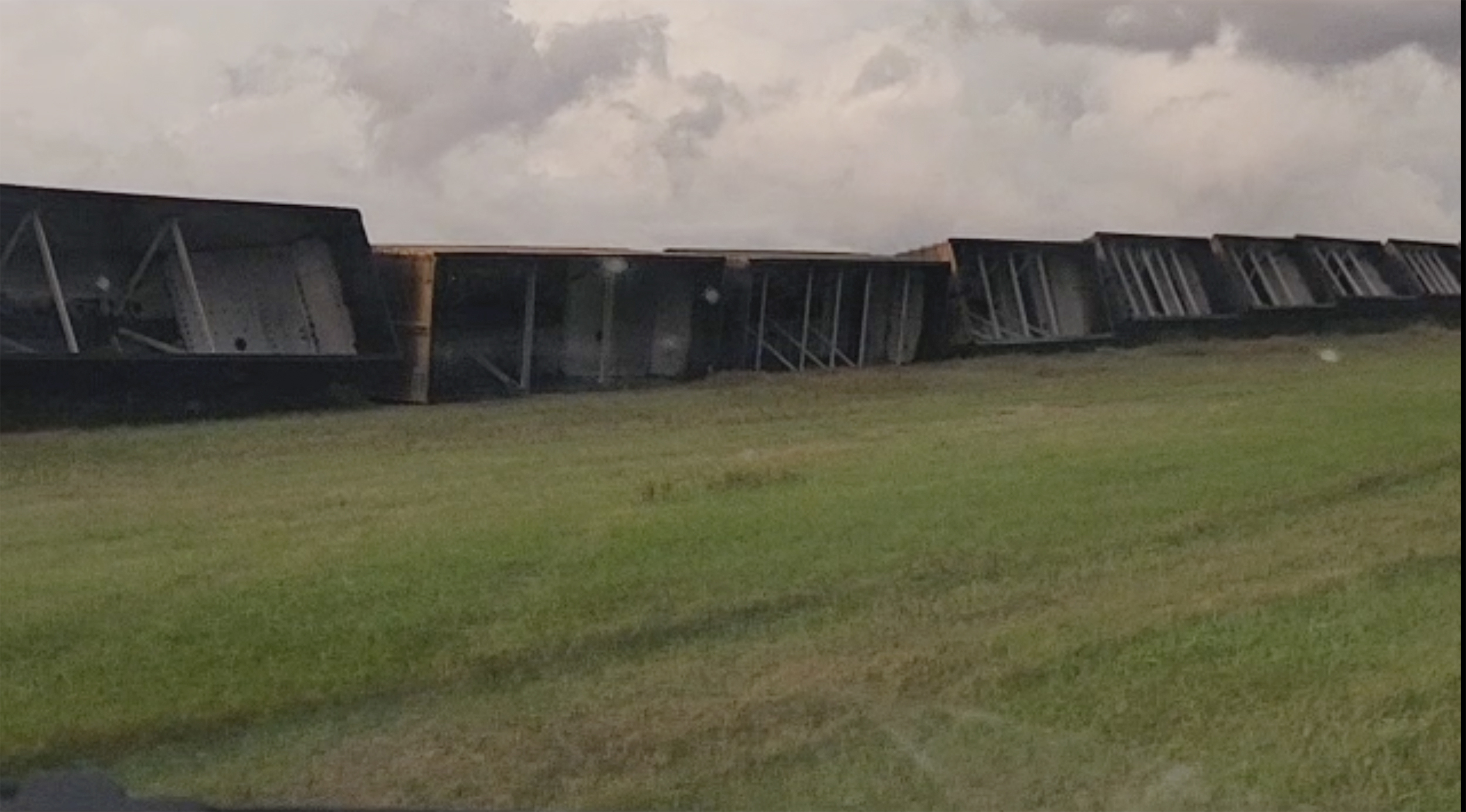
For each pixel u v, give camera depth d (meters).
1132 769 3.04
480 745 3.20
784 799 3.07
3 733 3.25
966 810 3.05
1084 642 3.20
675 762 3.12
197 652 3.32
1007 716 3.12
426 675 3.30
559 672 3.27
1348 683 3.06
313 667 3.29
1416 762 2.93
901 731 3.11
